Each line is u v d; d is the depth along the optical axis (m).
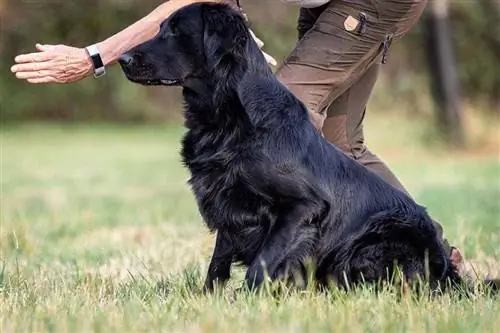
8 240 12.02
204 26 7.61
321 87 8.43
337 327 6.11
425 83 41.56
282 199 7.46
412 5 8.28
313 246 7.53
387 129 40.19
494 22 40.38
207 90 7.58
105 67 8.02
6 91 44.19
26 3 42.88
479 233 11.53
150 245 11.93
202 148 7.62
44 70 7.88
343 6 8.30
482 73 40.59
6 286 8.33
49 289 8.08
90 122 45.78
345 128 8.98
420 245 7.91
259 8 42.25
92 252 11.36
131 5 43.06
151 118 46.38
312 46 8.39
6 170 28.14
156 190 22.23
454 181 23.47
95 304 7.22
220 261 7.99
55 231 13.94
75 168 28.94
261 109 7.47
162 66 7.64
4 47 43.34
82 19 43.12
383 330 6.09
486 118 40.19
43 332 6.16
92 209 17.73
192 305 6.95
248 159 7.39
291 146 7.45
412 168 28.72
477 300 7.32
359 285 7.70
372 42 8.38
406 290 7.42
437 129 35.94
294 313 6.55
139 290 7.89
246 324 6.23
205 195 7.68
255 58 7.62
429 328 6.15
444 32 34.84
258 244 7.69
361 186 7.85
